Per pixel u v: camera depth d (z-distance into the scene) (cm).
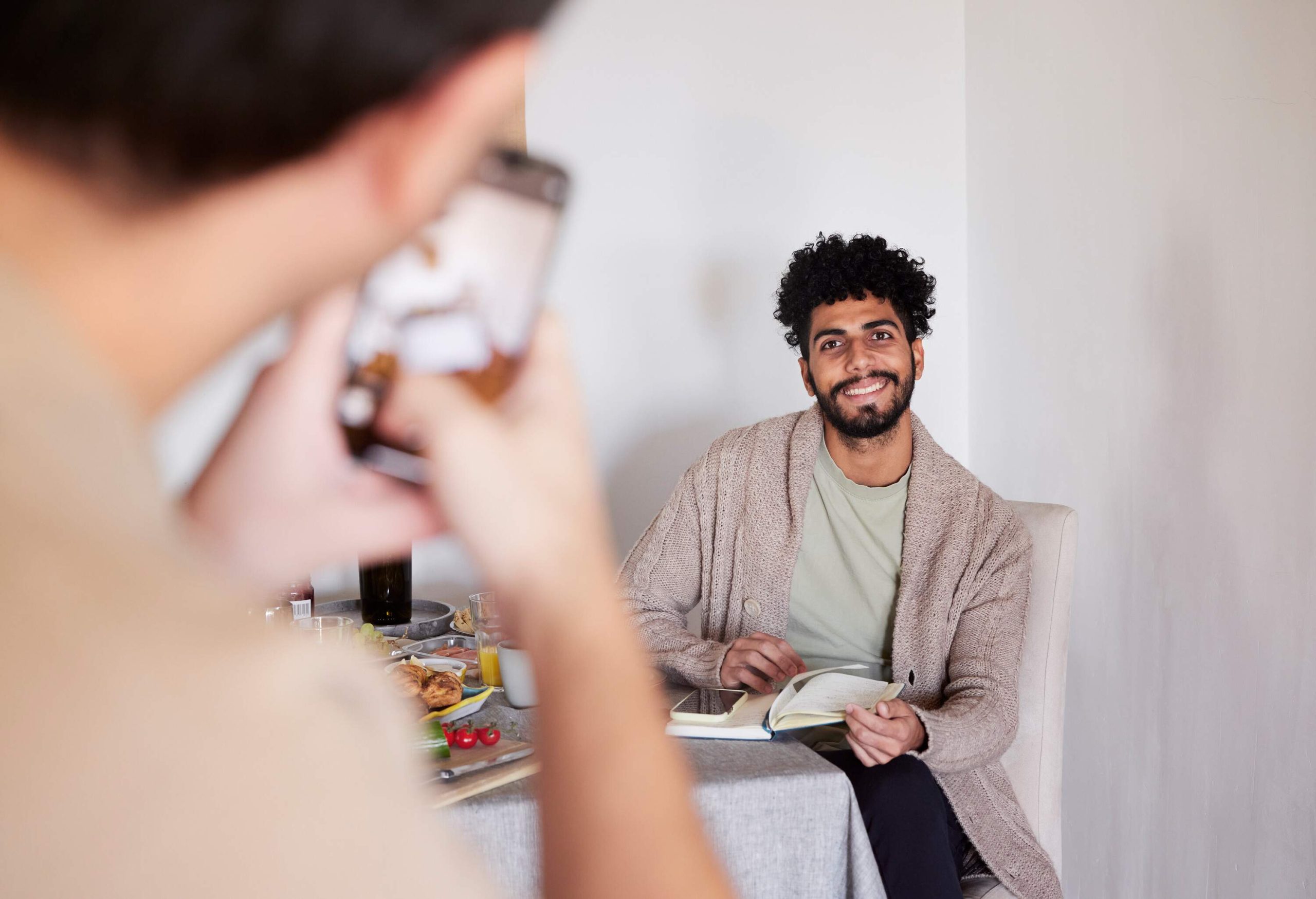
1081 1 201
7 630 13
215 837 13
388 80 15
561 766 23
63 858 12
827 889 102
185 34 13
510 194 25
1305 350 151
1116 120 193
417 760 17
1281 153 155
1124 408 192
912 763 126
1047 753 151
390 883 15
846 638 161
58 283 14
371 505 25
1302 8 151
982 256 238
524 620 24
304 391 25
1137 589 188
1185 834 176
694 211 227
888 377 160
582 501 25
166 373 15
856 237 167
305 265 15
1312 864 150
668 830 22
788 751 110
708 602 171
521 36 16
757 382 232
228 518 25
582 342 222
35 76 13
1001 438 233
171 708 13
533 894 92
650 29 222
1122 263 192
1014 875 136
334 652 16
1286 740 155
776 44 230
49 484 13
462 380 25
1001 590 150
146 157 14
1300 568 152
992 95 232
